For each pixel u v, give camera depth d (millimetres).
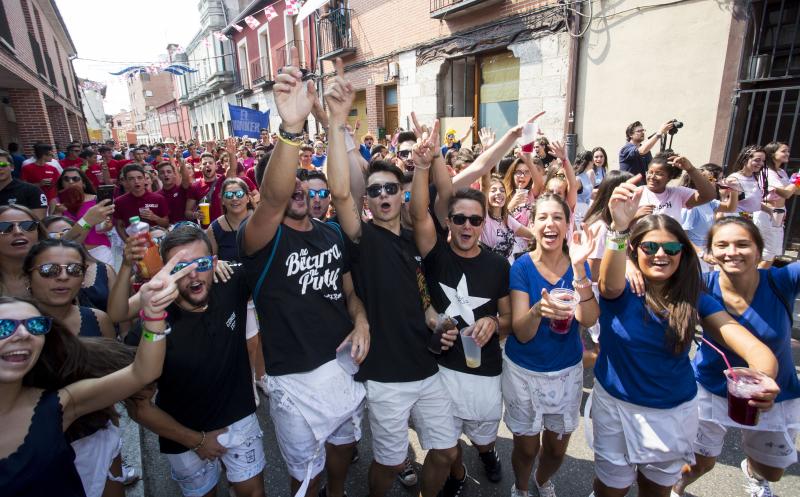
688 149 6855
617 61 7523
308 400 2174
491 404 2412
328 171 2215
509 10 9172
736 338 1980
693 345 4297
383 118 14156
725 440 3104
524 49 8984
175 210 5840
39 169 6934
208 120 36375
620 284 2025
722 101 6422
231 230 3822
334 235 2389
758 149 4910
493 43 9633
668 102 6977
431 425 2348
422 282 2375
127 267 2457
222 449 2141
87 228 3199
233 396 2189
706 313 2107
